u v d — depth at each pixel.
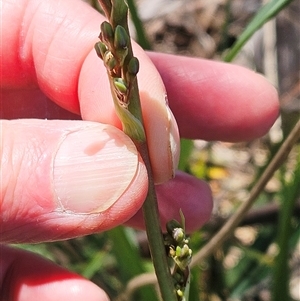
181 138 0.12
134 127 0.07
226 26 0.18
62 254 0.15
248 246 0.16
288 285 0.13
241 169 0.20
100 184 0.08
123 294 0.13
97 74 0.10
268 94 0.12
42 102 0.12
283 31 0.20
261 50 0.20
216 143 0.20
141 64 0.09
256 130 0.12
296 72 0.19
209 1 0.24
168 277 0.07
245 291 0.15
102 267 0.16
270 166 0.10
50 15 0.11
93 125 0.08
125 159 0.08
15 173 0.08
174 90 0.12
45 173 0.08
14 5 0.11
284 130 0.13
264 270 0.15
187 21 0.24
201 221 0.12
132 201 0.08
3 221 0.08
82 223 0.08
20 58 0.12
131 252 0.12
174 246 0.07
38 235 0.09
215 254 0.14
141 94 0.08
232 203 0.18
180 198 0.12
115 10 0.06
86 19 0.11
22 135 0.08
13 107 0.12
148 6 0.23
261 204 0.16
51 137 0.08
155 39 0.24
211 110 0.12
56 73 0.11
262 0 0.22
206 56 0.22
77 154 0.08
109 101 0.09
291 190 0.12
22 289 0.10
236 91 0.12
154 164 0.08
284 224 0.12
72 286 0.10
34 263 0.10
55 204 0.08
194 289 0.12
